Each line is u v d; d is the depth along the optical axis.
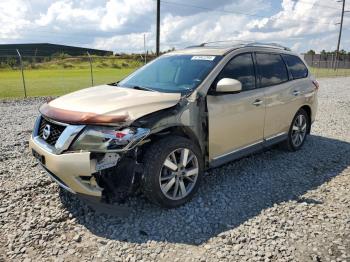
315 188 4.59
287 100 5.52
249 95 4.72
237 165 5.41
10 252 3.12
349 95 15.67
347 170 5.29
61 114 3.62
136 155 3.62
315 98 6.38
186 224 3.62
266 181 4.79
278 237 3.39
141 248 3.21
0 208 3.87
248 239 3.35
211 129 4.21
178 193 3.96
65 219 3.69
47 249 3.18
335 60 46.84
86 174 3.39
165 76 4.68
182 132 4.05
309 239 3.36
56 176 3.65
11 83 19.52
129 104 3.68
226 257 3.08
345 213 3.88
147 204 4.02
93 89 4.55
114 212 3.55
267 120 5.14
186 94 4.09
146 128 3.55
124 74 27.31
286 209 3.96
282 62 5.65
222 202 4.12
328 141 6.97
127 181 3.66
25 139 6.79
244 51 4.93
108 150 3.39
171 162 3.81
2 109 10.67
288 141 5.92
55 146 3.55
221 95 4.30
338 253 3.14
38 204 3.99
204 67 4.48
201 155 4.13
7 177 4.75
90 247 3.22
